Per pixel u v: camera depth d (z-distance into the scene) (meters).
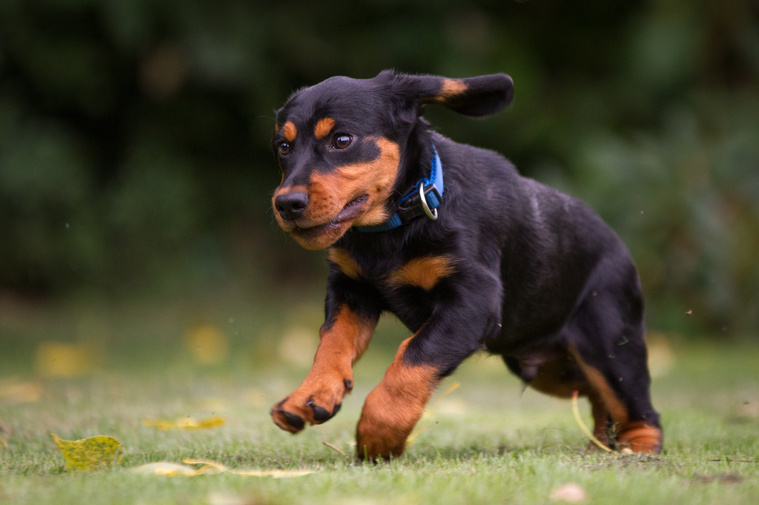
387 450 4.19
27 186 12.93
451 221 4.50
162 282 14.02
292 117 4.51
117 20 12.70
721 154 12.04
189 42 13.23
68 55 13.21
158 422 5.56
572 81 14.81
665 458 4.28
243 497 3.09
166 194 14.00
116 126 14.45
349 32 14.12
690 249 11.53
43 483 3.50
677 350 11.20
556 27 14.76
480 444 5.10
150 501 3.12
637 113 14.62
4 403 6.81
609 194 11.67
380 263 4.57
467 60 13.77
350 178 4.37
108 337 11.61
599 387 5.16
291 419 4.02
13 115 13.18
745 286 11.62
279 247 15.70
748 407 6.70
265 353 10.14
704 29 14.55
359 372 9.55
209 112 14.41
